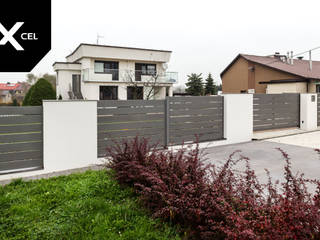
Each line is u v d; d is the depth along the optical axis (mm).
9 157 5297
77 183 4430
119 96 22609
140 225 2965
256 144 8625
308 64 22281
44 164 5570
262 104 10469
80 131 5965
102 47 21984
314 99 11656
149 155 4324
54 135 5660
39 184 4480
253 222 2078
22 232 2891
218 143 8438
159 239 2701
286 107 11234
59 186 4324
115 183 4324
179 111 7684
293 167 5848
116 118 6609
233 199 2590
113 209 3355
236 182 2998
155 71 24469
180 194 2961
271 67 19078
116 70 22766
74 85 24031
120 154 4508
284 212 2062
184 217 2852
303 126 11477
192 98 7945
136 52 23281
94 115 6133
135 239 2707
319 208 2057
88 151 6078
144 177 3744
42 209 3441
